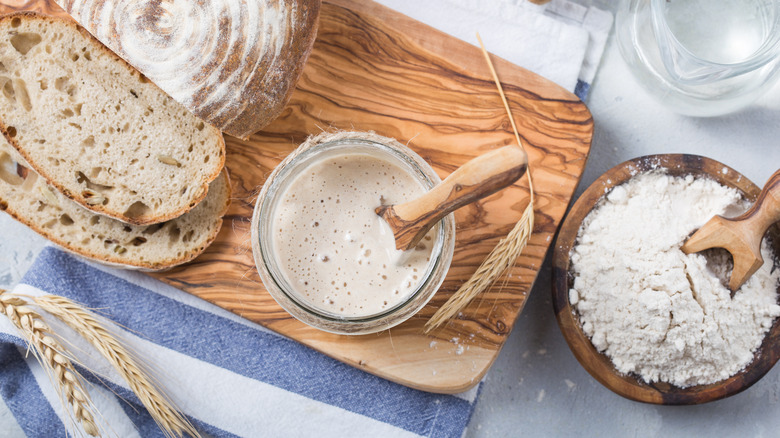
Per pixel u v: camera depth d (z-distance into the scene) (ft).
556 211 1.53
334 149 1.40
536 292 1.67
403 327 1.52
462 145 1.55
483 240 1.53
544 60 1.66
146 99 1.55
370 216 1.44
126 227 1.56
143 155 1.55
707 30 1.61
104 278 1.60
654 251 1.50
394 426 1.59
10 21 1.50
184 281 1.55
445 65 1.56
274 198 1.41
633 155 1.69
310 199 1.44
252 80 1.45
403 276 1.43
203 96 1.46
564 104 1.54
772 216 1.43
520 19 1.66
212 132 1.55
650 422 1.66
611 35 1.70
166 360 1.59
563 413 1.67
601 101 1.70
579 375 1.67
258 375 1.60
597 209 1.55
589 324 1.53
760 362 1.51
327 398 1.60
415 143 1.56
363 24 1.56
